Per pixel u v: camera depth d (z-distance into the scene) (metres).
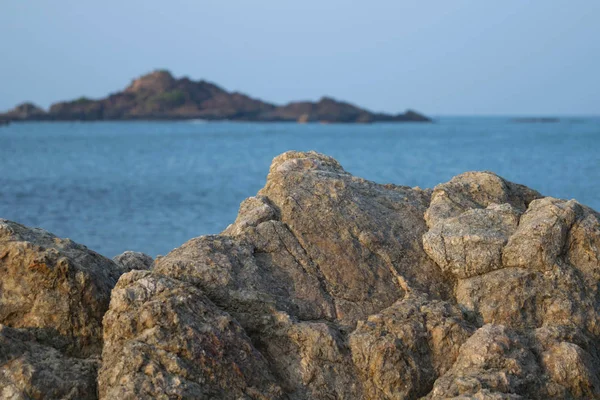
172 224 49.38
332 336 11.15
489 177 14.49
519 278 11.94
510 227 12.72
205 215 54.28
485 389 9.96
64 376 10.45
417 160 119.31
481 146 172.00
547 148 155.62
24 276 11.42
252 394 10.40
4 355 10.43
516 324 11.70
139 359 10.10
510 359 10.52
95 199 63.31
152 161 118.50
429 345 11.20
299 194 13.55
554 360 10.68
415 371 10.92
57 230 45.94
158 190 71.56
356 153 146.00
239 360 10.56
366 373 11.02
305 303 11.94
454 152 145.00
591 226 12.23
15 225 12.24
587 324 11.64
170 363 10.12
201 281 11.54
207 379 10.26
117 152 148.12
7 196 64.81
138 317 10.61
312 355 11.11
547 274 11.96
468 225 12.80
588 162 106.00
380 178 85.69
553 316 11.70
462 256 12.36
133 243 41.59
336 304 12.02
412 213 13.88
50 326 11.26
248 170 99.94
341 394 10.93
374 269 12.60
